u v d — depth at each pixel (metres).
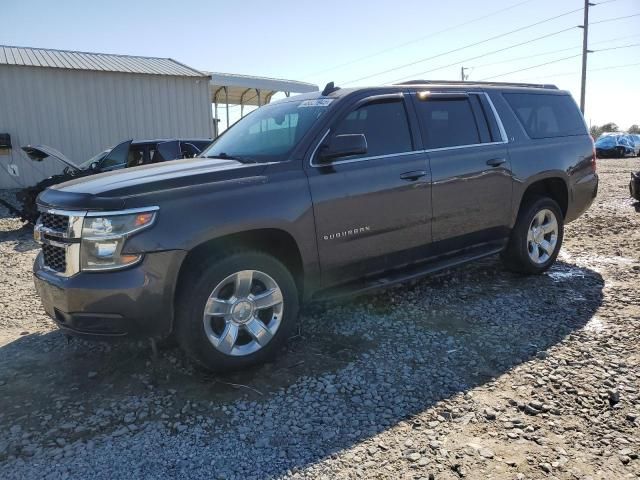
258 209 3.43
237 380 3.44
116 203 3.07
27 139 15.54
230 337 3.42
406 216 4.29
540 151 5.39
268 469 2.54
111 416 3.06
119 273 3.06
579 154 5.83
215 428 2.91
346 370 3.54
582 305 4.65
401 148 4.34
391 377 3.43
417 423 2.90
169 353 3.87
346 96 4.12
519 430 2.80
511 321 4.32
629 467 2.48
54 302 3.27
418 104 4.56
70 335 3.35
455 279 5.48
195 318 3.27
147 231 3.08
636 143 35.94
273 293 3.60
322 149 3.85
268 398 3.21
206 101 17.88
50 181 9.73
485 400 3.11
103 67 16.73
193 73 17.64
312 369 3.56
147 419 3.01
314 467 2.55
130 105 16.72
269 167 3.61
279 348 3.69
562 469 2.48
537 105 5.65
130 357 3.84
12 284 6.09
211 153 4.56
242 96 22.55
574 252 6.69
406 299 4.89
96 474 2.54
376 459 2.60
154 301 3.11
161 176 3.40
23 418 3.05
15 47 18.72
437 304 4.75
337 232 3.86
